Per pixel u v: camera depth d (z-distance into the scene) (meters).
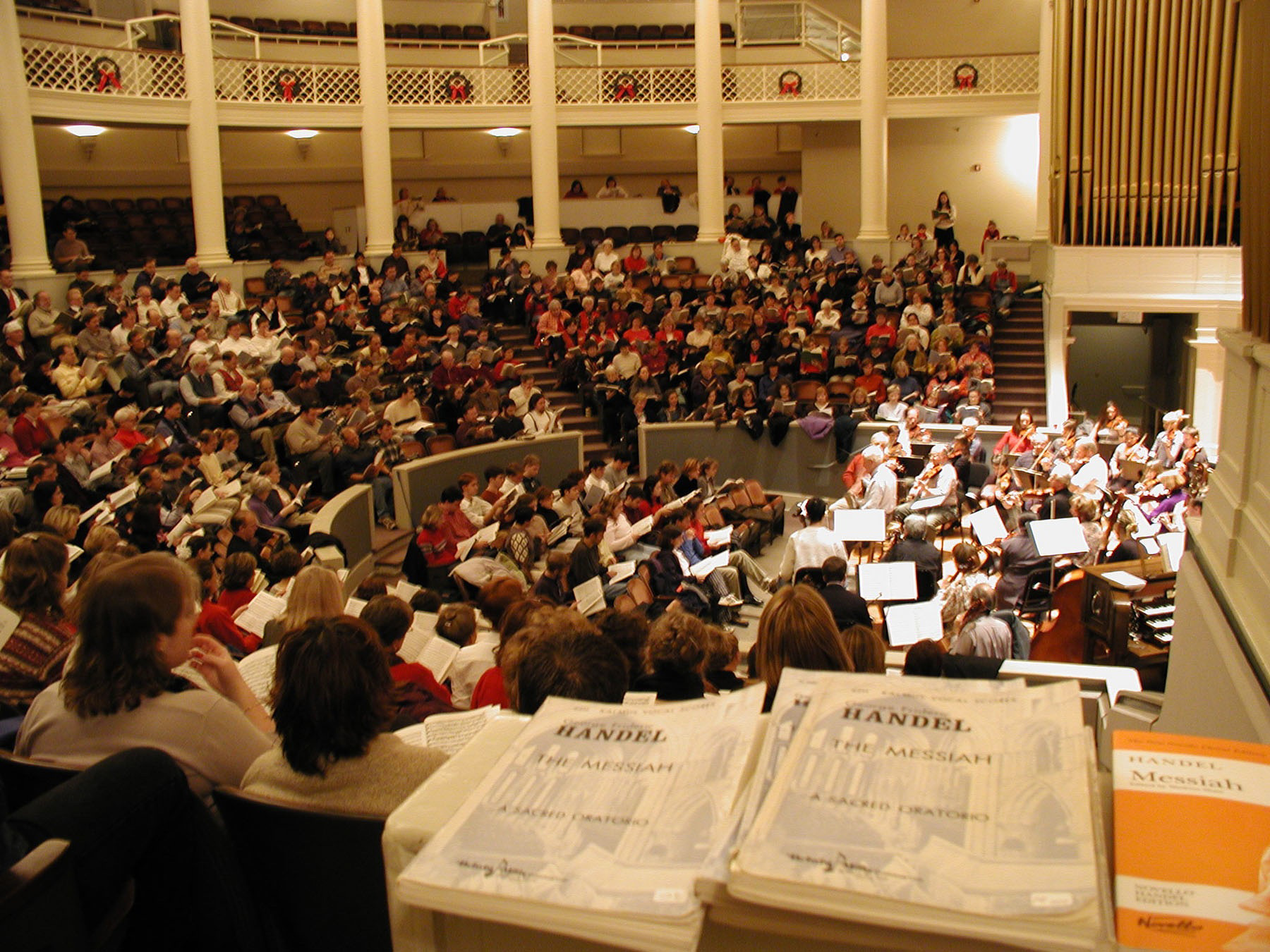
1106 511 13.12
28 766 2.32
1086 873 1.06
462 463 14.32
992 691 1.35
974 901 1.04
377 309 18.06
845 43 23.22
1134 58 16.41
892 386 16.45
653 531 12.23
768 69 21.91
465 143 25.48
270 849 1.96
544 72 21.12
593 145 26.11
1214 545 5.00
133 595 2.45
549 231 21.64
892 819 1.14
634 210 24.14
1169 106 16.38
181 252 20.28
